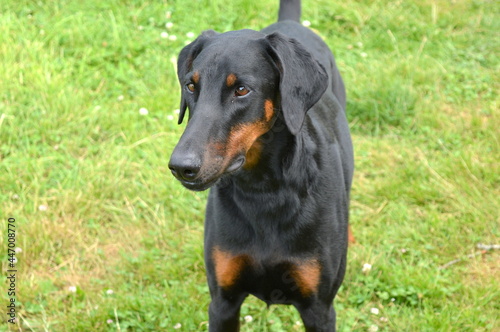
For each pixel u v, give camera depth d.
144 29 8.66
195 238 6.03
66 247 5.99
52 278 5.68
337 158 4.46
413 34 9.50
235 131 3.71
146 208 6.40
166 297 5.45
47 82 7.41
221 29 8.79
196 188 3.57
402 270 5.64
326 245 4.17
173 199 6.40
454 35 9.53
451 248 5.93
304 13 9.43
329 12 9.57
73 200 6.28
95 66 7.95
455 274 5.66
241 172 3.99
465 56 9.09
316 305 4.28
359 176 6.91
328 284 4.24
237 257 4.16
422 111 7.86
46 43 8.10
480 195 6.43
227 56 3.73
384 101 7.84
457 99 8.15
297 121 3.83
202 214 6.35
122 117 7.27
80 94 7.42
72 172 6.59
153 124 7.22
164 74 7.95
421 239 6.02
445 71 8.61
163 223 6.20
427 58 8.85
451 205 6.45
